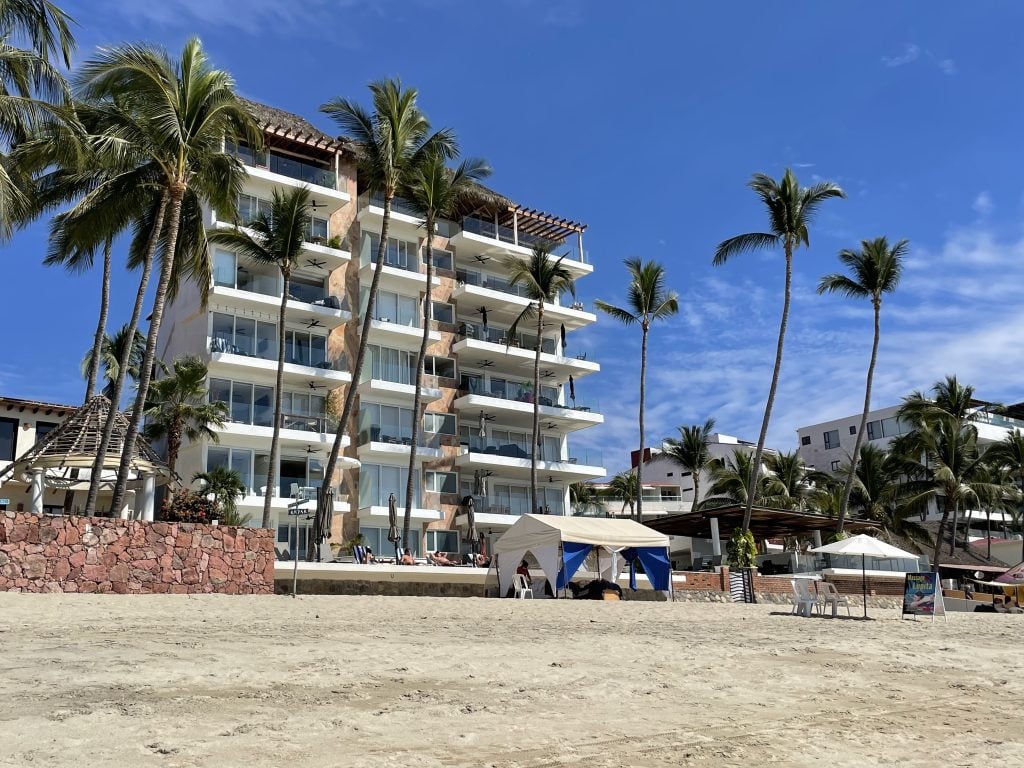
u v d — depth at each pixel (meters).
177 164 25.77
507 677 10.00
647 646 13.72
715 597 35.41
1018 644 16.94
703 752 6.99
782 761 6.86
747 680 10.76
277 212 37.78
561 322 57.81
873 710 9.23
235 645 11.47
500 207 55.56
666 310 49.06
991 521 80.25
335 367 47.09
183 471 42.28
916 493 62.50
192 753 6.02
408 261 52.19
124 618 14.88
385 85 37.84
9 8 20.94
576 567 28.31
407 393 48.69
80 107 25.72
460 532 49.69
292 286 46.75
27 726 6.47
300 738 6.61
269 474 35.62
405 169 38.00
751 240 45.41
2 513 19.72
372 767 5.95
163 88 25.27
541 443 55.78
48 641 11.24
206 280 30.25
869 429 86.38
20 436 37.19
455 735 7.04
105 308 30.19
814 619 23.20
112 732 6.45
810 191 45.03
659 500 71.62
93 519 20.88
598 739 7.20
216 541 22.73
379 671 9.88
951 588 44.66
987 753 7.45
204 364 40.38
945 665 13.11
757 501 61.22
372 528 46.25
